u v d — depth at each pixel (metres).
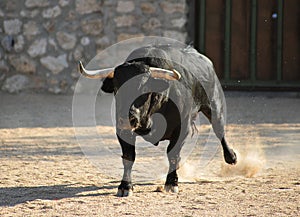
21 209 6.93
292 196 7.47
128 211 6.80
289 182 8.27
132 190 7.58
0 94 16.66
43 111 14.59
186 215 6.64
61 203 7.18
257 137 11.68
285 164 9.52
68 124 13.03
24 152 10.34
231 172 9.01
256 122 13.28
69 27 16.64
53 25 16.66
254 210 6.84
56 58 16.66
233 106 15.30
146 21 16.47
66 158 9.88
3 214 6.74
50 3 16.66
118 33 16.48
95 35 16.59
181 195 7.55
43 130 12.40
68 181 8.34
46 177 8.56
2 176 8.60
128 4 16.47
